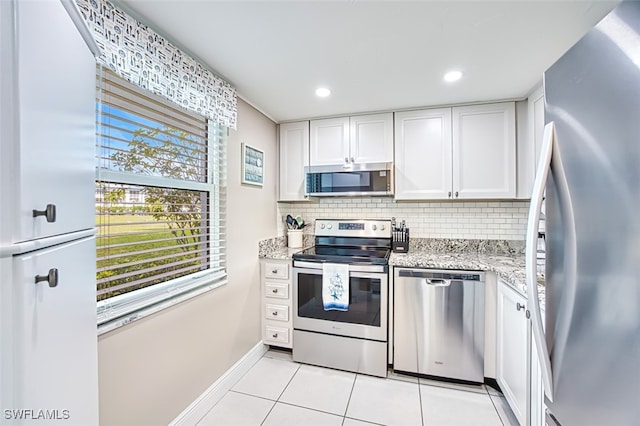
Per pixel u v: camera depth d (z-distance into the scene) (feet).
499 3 3.91
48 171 1.98
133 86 4.30
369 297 7.09
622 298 1.90
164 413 4.81
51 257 2.01
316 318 7.53
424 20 4.27
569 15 4.12
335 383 6.74
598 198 2.10
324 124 8.76
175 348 5.07
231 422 5.48
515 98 7.23
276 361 7.77
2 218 1.60
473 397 6.17
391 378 6.94
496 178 7.43
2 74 1.60
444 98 7.29
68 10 2.27
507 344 5.57
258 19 4.23
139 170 4.48
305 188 8.70
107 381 3.88
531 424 4.43
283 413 5.72
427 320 6.75
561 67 2.53
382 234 8.85
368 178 8.15
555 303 2.62
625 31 1.86
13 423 1.65
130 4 3.88
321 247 9.23
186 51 5.09
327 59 5.40
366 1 3.86
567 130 2.45
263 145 8.34
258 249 7.97
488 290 6.40
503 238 8.21
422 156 7.96
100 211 3.90
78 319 2.43
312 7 3.98
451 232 8.63
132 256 4.44
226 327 6.51
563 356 2.50
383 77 6.13
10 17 1.64
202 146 6.01
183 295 5.26
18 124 1.69
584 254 2.25
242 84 6.46
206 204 6.19
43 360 1.91
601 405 2.08
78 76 2.45
